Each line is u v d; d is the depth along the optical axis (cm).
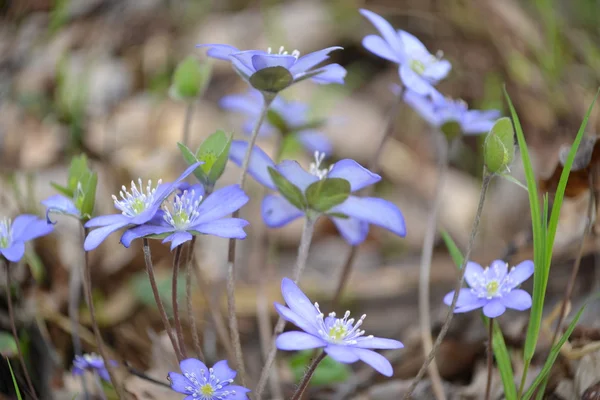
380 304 46
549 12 57
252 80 32
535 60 59
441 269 47
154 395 37
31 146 54
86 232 32
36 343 38
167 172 52
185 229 30
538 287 32
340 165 32
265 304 41
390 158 57
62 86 57
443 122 38
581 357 36
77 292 41
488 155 31
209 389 31
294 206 33
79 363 35
